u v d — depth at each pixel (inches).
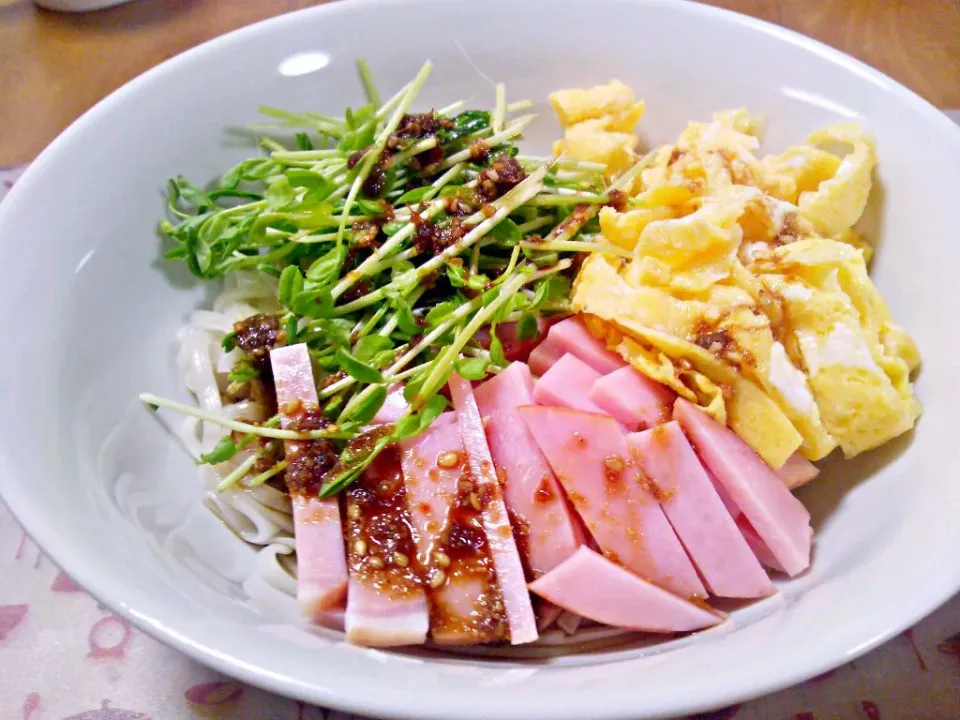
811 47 9.4
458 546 6.9
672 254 8.1
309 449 7.3
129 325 8.2
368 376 7.2
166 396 8.2
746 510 7.2
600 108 9.9
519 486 7.2
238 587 7.0
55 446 6.8
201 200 8.8
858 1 11.9
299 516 7.0
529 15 10.0
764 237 8.4
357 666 5.8
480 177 8.7
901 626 5.7
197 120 9.1
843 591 6.3
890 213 8.6
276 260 8.9
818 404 7.7
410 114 9.7
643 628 6.8
